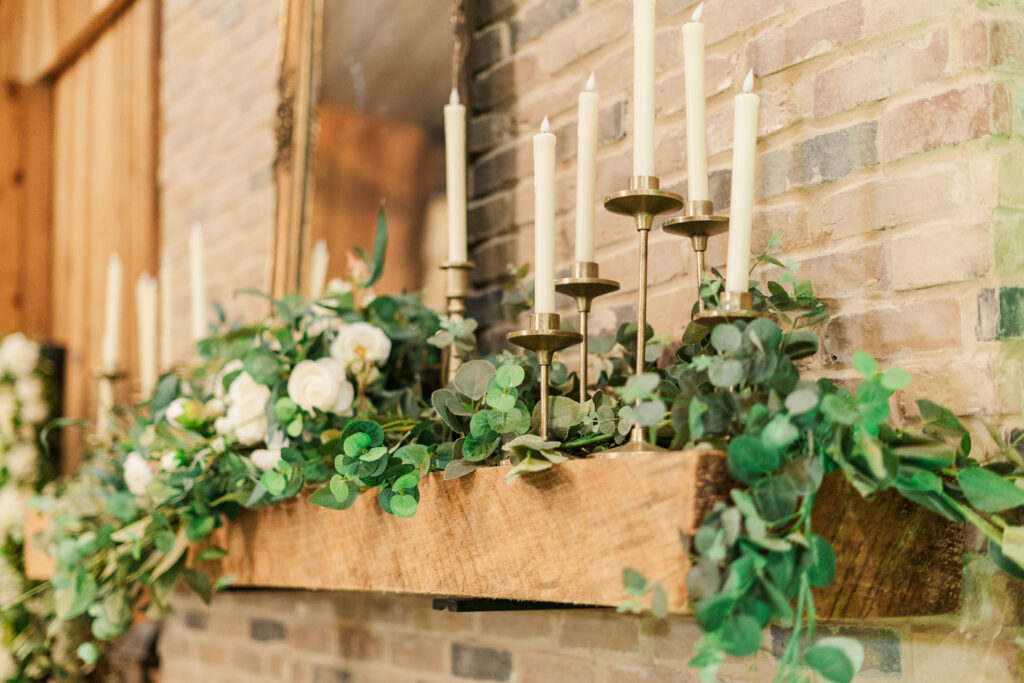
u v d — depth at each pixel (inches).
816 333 36.9
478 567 33.2
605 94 47.7
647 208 32.6
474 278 54.2
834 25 37.3
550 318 33.1
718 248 41.4
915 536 30.3
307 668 64.2
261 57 79.2
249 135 80.0
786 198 38.8
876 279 35.2
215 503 45.2
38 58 121.6
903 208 34.5
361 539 38.7
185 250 89.5
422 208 56.9
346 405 42.4
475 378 34.8
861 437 26.2
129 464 47.9
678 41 44.4
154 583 48.1
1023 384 31.9
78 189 114.5
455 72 55.0
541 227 33.7
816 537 25.9
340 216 64.6
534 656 47.4
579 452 34.7
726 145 41.4
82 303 110.2
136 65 102.2
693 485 26.5
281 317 47.5
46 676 69.9
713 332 28.7
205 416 47.0
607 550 28.7
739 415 28.0
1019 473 30.8
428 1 58.5
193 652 77.5
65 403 108.4
